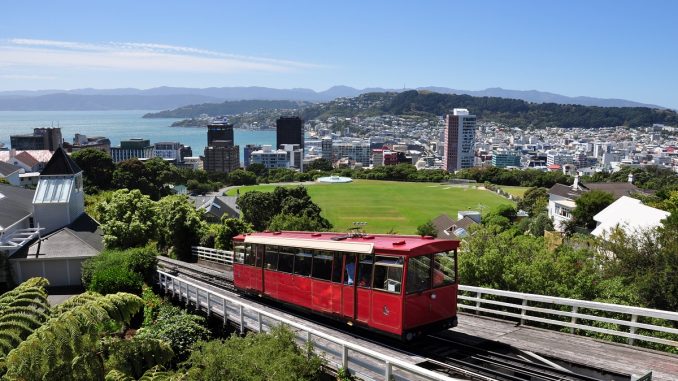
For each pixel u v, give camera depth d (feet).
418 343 54.90
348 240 61.77
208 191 481.87
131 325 88.69
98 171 333.62
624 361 46.47
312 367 45.09
